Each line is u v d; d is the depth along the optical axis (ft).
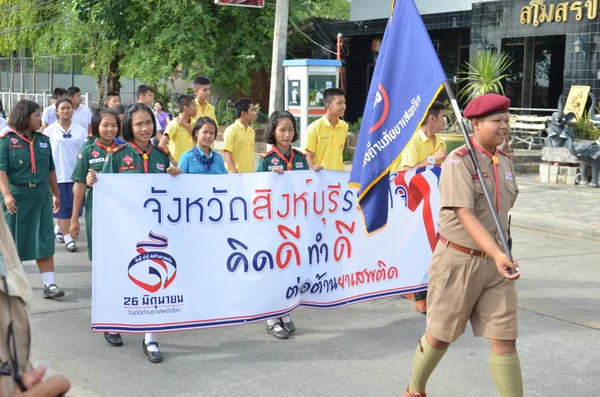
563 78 63.87
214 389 15.69
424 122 21.75
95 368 16.89
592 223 34.76
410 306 22.43
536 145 61.26
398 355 17.94
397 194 20.79
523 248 31.04
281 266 19.01
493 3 65.62
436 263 13.34
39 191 22.11
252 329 20.03
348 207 20.04
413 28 14.78
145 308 17.53
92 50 90.84
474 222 12.45
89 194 20.84
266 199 18.69
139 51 77.20
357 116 85.71
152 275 17.53
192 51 73.56
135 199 17.33
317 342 18.92
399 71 14.98
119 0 75.31
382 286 20.90
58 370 16.70
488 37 66.54
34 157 21.98
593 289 24.44
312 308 21.40
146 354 17.63
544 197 42.65
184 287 17.87
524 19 62.80
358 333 19.70
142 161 19.27
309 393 15.51
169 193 17.61
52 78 126.31
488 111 12.90
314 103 54.39
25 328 6.97
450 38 76.28
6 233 7.16
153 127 19.47
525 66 67.26
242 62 76.69
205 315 18.12
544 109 62.39
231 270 18.37
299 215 19.24
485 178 13.03
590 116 53.47
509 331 12.84
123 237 17.28
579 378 16.57
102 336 19.21
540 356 17.98
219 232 18.19
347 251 20.18
